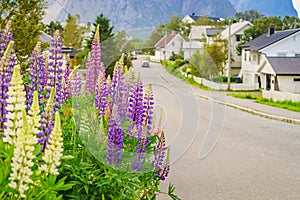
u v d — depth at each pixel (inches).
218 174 331.9
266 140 505.0
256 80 1777.8
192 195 280.5
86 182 112.1
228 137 513.7
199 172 334.6
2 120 104.2
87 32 1688.0
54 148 90.6
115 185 117.3
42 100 126.4
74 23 1652.3
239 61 2252.7
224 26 2743.6
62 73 136.6
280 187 305.1
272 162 384.2
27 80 135.2
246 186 304.5
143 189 131.8
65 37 1636.3
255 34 2208.4
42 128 101.5
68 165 112.6
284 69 1487.5
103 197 110.9
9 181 86.4
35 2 568.4
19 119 89.6
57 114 91.7
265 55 1599.4
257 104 996.6
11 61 113.0
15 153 83.3
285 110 869.8
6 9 557.0
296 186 308.7
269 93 1131.9
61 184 92.0
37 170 94.3
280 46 1696.6
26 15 562.3
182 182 308.7
